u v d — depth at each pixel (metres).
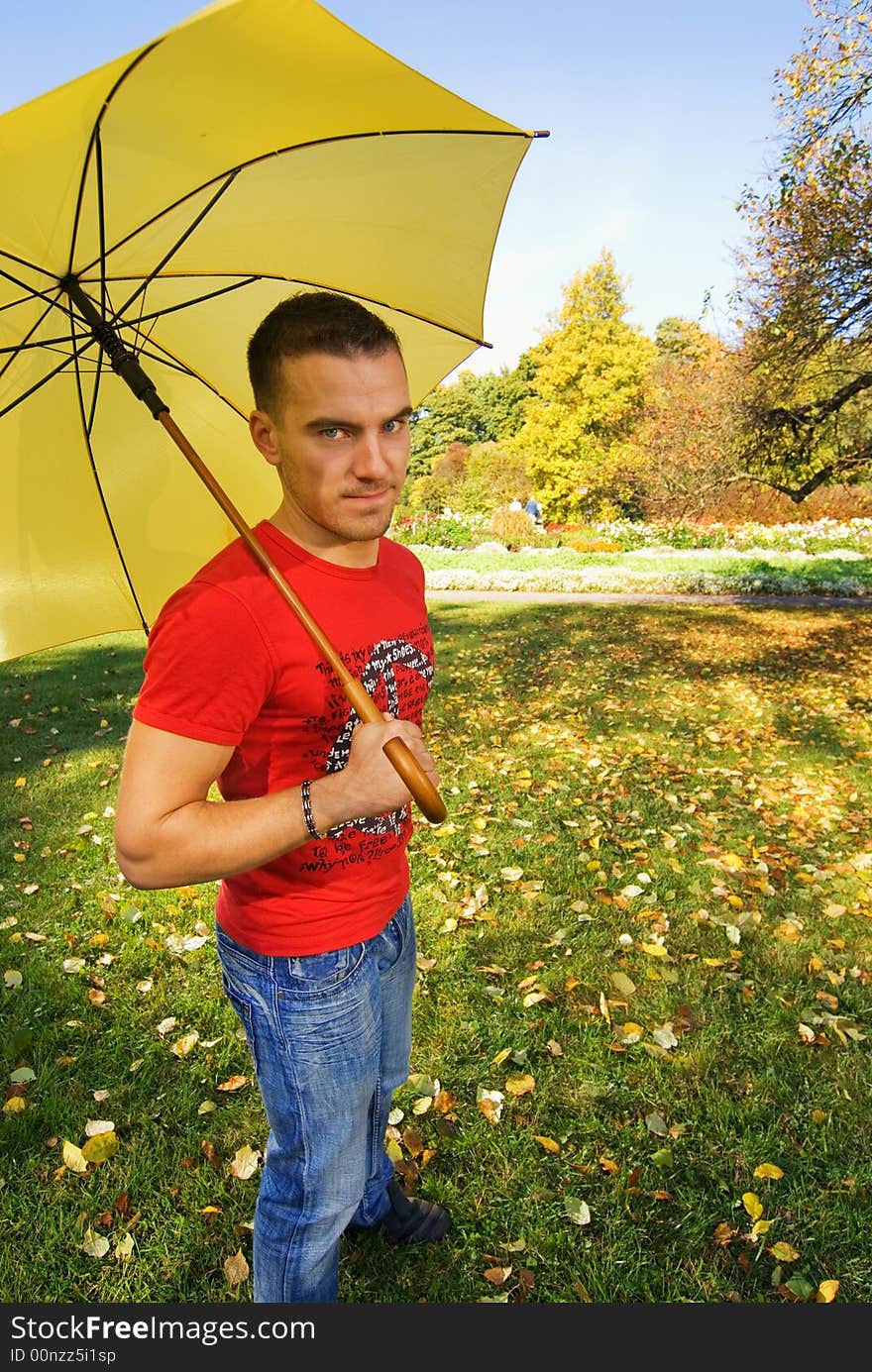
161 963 3.37
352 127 1.28
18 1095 2.71
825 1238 2.25
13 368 1.49
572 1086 2.76
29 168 1.12
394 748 1.15
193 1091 2.73
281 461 1.25
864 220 8.47
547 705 7.07
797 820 4.81
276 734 1.28
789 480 11.80
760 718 6.85
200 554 1.84
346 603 1.32
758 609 12.88
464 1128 2.59
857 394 10.26
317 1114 1.46
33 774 5.47
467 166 1.48
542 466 28.77
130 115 1.11
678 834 4.50
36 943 3.52
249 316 1.65
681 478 13.23
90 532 1.71
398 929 1.59
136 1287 2.12
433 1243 2.23
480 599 14.57
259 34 1.04
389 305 1.69
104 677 8.18
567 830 4.53
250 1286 2.10
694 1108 2.67
